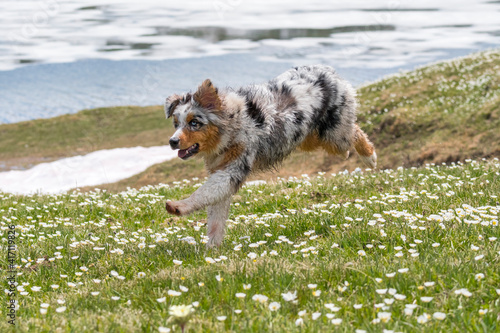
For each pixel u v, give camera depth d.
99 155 52.88
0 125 74.56
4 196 16.69
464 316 5.18
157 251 8.87
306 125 10.20
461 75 41.44
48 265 8.83
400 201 10.57
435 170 14.35
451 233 7.82
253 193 13.97
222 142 8.80
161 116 71.31
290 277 6.47
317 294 5.75
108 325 5.48
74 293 7.05
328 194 12.60
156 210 13.32
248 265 7.10
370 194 11.96
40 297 7.32
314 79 10.73
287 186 14.45
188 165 43.19
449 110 36.66
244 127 8.93
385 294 5.78
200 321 5.35
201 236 9.54
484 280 5.98
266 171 9.92
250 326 5.21
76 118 73.44
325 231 9.22
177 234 10.59
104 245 9.56
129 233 11.10
